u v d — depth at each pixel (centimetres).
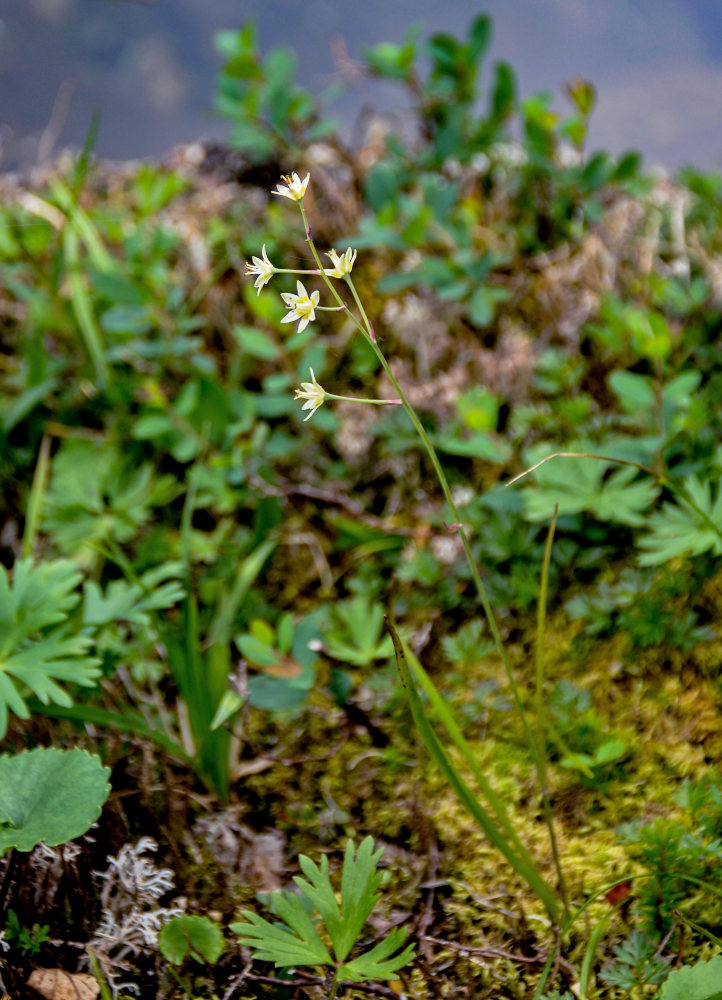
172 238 157
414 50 170
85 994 110
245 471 137
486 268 147
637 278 155
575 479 128
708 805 114
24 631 116
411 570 132
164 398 140
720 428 137
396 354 154
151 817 118
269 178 192
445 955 112
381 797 121
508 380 143
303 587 135
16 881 112
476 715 124
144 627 127
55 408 149
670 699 124
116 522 135
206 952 110
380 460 141
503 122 170
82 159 141
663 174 207
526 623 130
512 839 110
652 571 130
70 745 120
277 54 171
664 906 111
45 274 145
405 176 173
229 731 119
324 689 128
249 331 140
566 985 111
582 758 116
